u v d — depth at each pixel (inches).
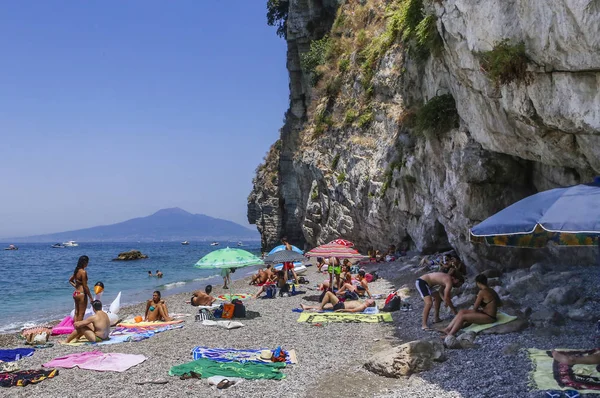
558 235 363.9
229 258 617.3
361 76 1405.0
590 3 328.5
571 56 365.7
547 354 323.9
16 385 348.5
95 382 352.2
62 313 892.0
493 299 419.5
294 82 2010.3
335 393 315.9
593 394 254.7
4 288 1396.4
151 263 2647.6
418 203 1011.9
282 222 2380.7
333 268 719.7
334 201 1505.9
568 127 404.8
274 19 2303.2
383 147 1216.8
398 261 1110.4
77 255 4116.6
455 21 511.2
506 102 466.0
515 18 416.5
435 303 494.3
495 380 297.4
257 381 342.3
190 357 418.0
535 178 642.8
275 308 682.8
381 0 1440.7
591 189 304.7
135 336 511.5
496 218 326.3
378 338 467.8
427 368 344.8
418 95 914.1
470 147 663.8
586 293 461.4
